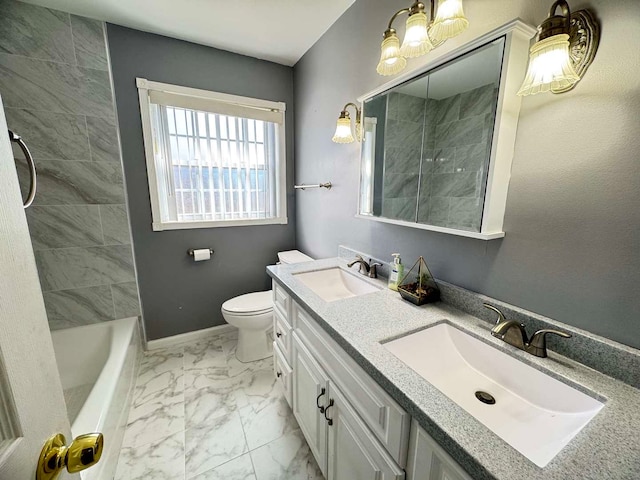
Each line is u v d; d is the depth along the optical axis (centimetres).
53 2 151
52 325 182
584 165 72
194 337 230
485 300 98
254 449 136
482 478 47
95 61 170
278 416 155
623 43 64
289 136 240
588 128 71
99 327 190
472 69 92
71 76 166
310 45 198
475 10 96
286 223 253
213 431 145
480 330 92
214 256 229
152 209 201
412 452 65
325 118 191
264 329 202
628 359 67
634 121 63
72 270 183
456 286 110
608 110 67
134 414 156
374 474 78
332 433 101
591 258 73
